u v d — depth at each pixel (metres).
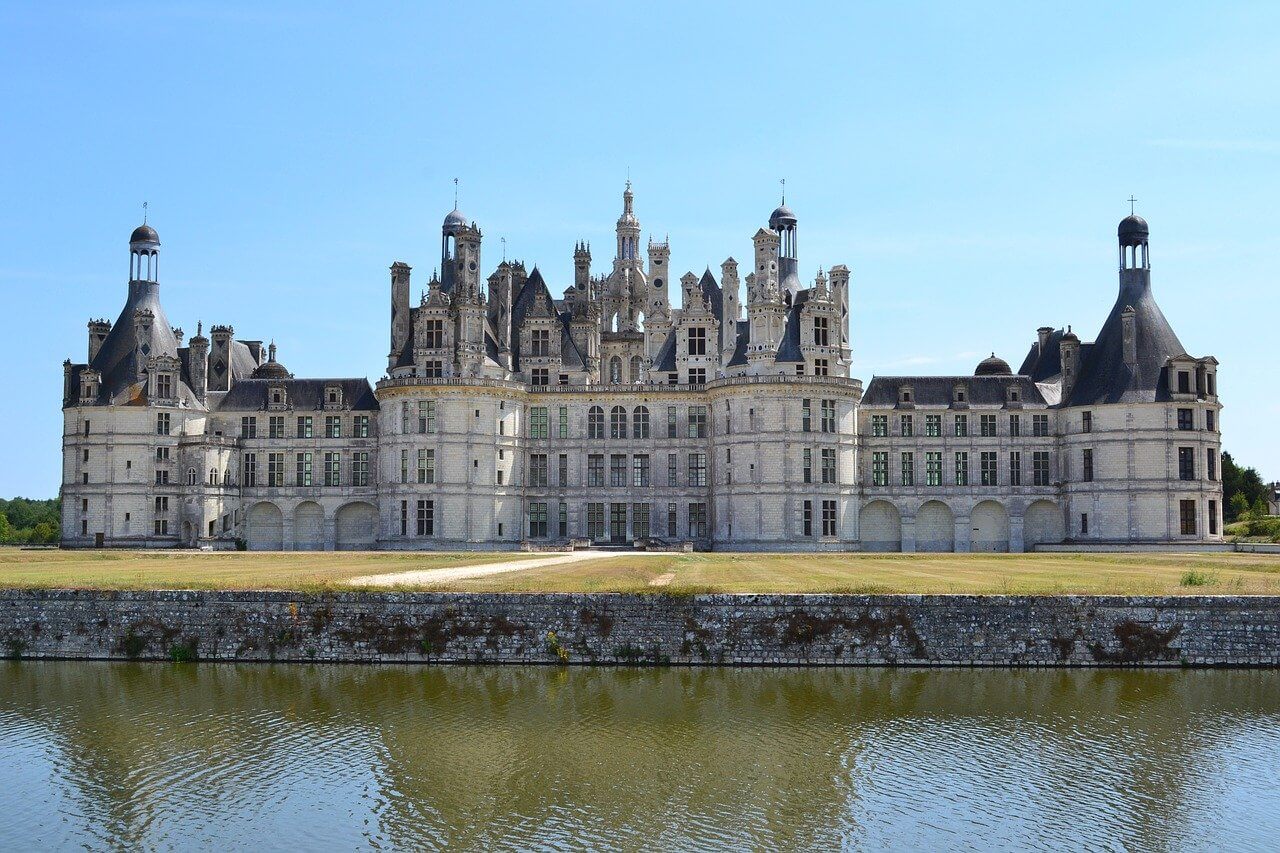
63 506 140.50
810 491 132.75
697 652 63.53
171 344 146.88
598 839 38.00
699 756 46.44
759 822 39.47
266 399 147.62
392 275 146.25
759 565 94.44
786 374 133.38
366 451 145.12
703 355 145.38
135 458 139.50
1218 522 133.50
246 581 71.19
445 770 44.91
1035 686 58.22
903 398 144.12
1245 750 47.00
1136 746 47.66
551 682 59.50
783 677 60.38
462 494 134.12
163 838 38.25
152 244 146.00
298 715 52.97
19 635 67.44
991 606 63.25
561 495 142.50
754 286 138.00
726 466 136.00
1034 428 142.00
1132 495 132.12
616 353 169.62
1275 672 61.44
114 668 64.06
